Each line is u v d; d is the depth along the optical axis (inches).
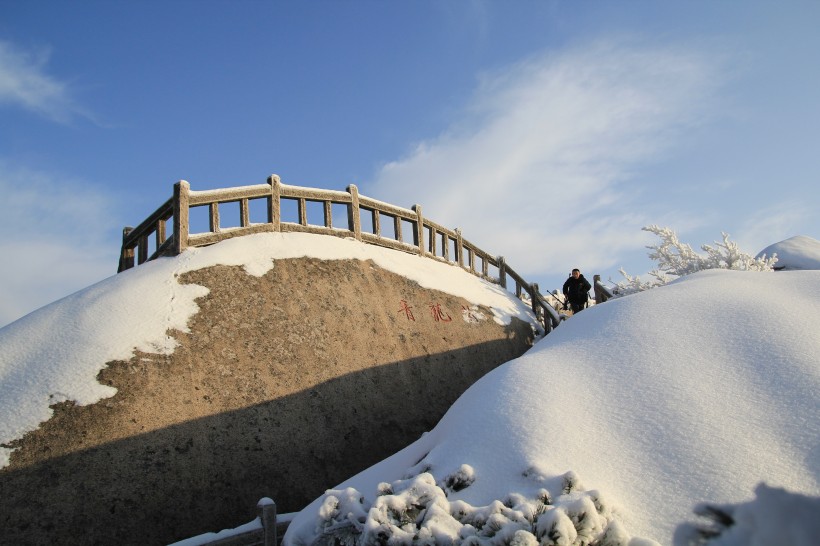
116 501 319.0
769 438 223.6
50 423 326.6
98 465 323.0
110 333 377.7
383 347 495.2
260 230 502.3
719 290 344.8
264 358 417.7
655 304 338.0
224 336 411.2
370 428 438.6
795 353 264.1
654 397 256.8
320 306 475.5
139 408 349.7
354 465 412.8
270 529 292.7
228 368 397.7
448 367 534.0
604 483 219.6
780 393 243.8
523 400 267.7
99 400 342.3
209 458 357.1
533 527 191.9
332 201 562.9
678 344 291.0
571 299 703.7
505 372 299.3
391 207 619.5
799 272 374.3
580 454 233.1
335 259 523.2
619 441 238.4
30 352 370.6
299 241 513.3
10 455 310.3
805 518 135.6
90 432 329.7
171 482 338.3
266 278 462.6
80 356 361.4
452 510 211.2
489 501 222.2
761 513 138.4
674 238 629.0
